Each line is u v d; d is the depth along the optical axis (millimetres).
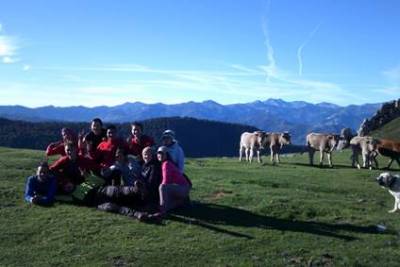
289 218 19516
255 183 27281
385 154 40531
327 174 33875
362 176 33438
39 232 16875
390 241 17297
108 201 19234
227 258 15273
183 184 19203
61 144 21172
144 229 17281
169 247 15898
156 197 19312
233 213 19531
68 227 17312
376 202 23688
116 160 20297
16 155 33406
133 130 21047
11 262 14656
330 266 15086
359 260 15539
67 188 20188
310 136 41625
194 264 14820
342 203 22328
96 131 21344
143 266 14602
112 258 15031
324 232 17953
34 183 19984
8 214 18438
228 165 38938
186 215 18922
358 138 41062
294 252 15938
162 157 19312
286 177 30594
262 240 16797
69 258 14977
